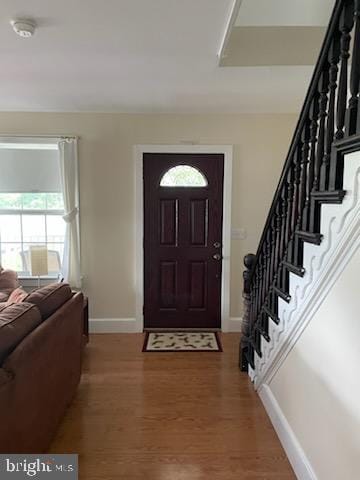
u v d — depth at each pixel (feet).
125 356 12.04
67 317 8.30
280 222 8.06
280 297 7.82
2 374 5.32
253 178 13.76
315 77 6.15
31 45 7.84
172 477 6.70
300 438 6.81
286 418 7.59
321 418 5.93
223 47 7.92
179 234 14.03
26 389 6.04
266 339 8.83
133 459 7.16
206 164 13.70
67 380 8.59
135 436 7.89
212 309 14.37
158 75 9.68
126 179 13.66
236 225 13.98
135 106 12.64
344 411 5.19
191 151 13.58
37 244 14.43
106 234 13.87
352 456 4.95
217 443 7.69
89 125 13.42
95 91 11.04
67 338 8.44
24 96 11.51
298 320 6.79
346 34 5.20
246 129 13.56
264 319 9.21
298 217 7.06
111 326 14.20
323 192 5.63
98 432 8.02
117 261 13.99
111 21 6.83
